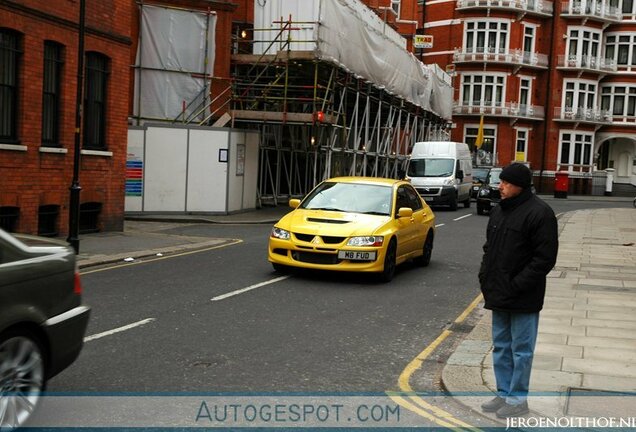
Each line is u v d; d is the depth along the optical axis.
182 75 24.61
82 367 6.25
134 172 20.89
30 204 14.00
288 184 27.61
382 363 6.76
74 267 5.25
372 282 11.30
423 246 13.12
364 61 27.28
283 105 25.05
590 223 24.33
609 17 56.50
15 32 13.45
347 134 28.06
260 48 24.80
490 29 55.28
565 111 56.44
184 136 21.44
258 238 16.94
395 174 34.84
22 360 4.63
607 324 8.23
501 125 55.78
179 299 9.36
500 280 5.07
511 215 5.07
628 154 60.09
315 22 23.30
